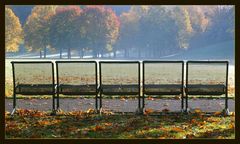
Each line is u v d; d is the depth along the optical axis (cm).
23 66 810
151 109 896
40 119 782
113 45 7812
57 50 7688
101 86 814
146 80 813
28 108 922
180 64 798
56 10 7600
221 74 805
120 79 824
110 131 680
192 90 807
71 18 7619
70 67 815
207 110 902
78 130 689
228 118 792
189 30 7794
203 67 801
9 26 7031
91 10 7706
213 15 7825
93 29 7725
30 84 819
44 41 7556
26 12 7525
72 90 816
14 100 839
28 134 662
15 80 823
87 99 1066
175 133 668
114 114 832
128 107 939
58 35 7575
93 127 712
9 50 7062
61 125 729
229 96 1155
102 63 802
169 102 1016
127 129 692
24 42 7512
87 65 812
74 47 7656
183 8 7794
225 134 660
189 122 753
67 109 916
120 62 794
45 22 7562
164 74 806
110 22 7769
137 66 804
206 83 809
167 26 7812
